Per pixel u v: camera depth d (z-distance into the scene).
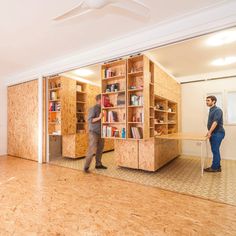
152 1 2.29
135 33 3.07
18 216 2.11
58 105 4.91
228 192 2.85
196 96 5.85
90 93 5.82
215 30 2.47
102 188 3.01
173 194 2.78
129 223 1.98
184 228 1.89
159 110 4.59
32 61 4.46
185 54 4.00
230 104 5.32
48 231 1.83
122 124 3.79
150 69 3.84
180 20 2.67
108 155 5.75
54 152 5.66
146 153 3.89
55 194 2.75
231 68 5.12
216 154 3.99
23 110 5.43
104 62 3.76
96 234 1.79
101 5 1.98
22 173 3.85
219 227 1.91
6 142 6.04
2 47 3.62
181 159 5.27
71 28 2.90
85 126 5.60
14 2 2.26
